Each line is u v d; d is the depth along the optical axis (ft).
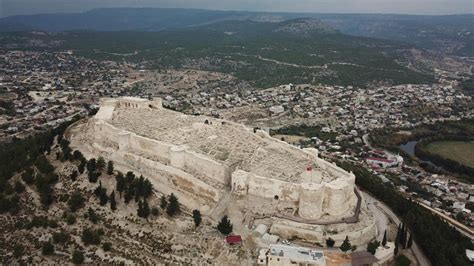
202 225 425.69
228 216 426.92
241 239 394.93
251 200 437.99
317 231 392.27
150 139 531.50
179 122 604.90
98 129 586.45
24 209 470.80
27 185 506.48
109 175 507.71
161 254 392.88
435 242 422.00
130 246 407.44
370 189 560.61
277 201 433.48
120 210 455.22
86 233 413.18
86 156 557.33
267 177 442.09
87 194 482.69
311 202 406.41
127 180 484.74
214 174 472.85
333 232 398.83
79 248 407.85
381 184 594.65
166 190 485.97
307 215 411.95
